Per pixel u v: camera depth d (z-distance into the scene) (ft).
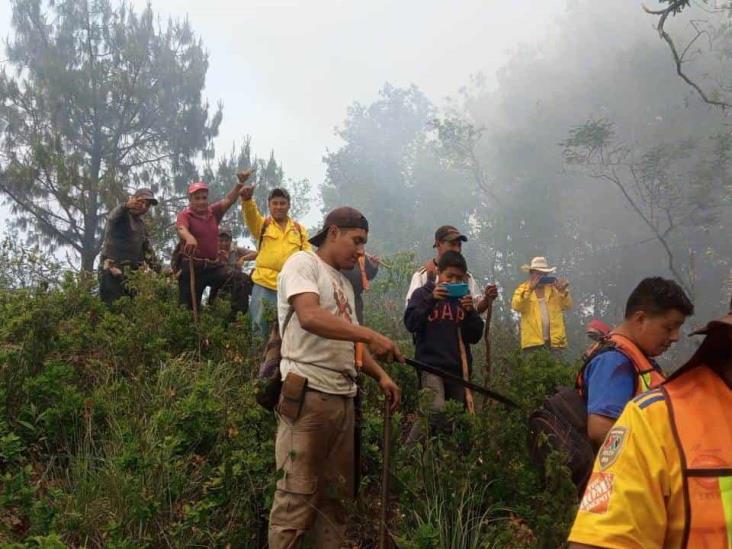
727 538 5.48
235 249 31.30
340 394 11.80
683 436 5.69
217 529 12.93
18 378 16.38
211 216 25.41
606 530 5.72
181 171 70.69
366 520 13.67
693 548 5.55
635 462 5.77
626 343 11.14
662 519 5.67
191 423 14.90
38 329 17.88
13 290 25.05
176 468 13.67
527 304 27.43
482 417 14.82
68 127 65.98
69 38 68.44
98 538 12.42
